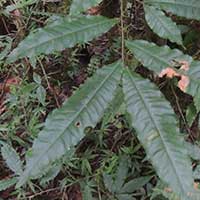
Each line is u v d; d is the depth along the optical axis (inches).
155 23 21.5
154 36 29.4
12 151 30.6
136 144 32.9
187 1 21.6
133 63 27.4
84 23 20.3
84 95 18.7
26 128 34.7
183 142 18.2
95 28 20.2
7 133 34.7
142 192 30.0
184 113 31.3
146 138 18.1
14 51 20.1
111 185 29.6
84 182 31.4
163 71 19.9
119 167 30.4
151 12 21.6
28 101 35.9
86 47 38.9
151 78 30.1
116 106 23.2
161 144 18.0
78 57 40.1
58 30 20.1
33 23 38.0
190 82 19.6
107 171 30.6
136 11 30.9
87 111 18.5
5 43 37.5
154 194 26.6
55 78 39.0
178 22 29.3
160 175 17.9
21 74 38.6
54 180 34.0
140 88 18.6
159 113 18.3
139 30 31.2
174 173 17.9
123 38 20.4
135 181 29.6
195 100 20.1
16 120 34.9
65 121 18.5
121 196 29.4
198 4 21.5
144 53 19.7
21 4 36.8
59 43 19.9
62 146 18.3
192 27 29.1
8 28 42.0
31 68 38.0
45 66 38.7
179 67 20.0
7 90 39.2
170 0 21.6
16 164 30.2
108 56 36.1
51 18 34.7
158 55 19.6
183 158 18.0
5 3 41.5
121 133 33.0
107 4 33.1
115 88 18.8
